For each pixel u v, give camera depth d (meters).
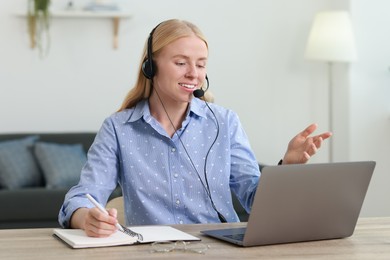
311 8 5.66
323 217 1.90
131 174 2.32
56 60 5.46
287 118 5.71
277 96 5.69
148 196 2.32
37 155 4.99
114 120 2.37
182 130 2.38
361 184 1.93
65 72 5.48
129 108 2.43
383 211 5.42
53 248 1.79
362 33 5.34
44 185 4.98
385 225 2.18
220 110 2.47
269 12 5.64
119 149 2.35
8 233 2.01
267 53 5.66
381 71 5.37
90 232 1.88
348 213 1.94
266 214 1.81
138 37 5.53
